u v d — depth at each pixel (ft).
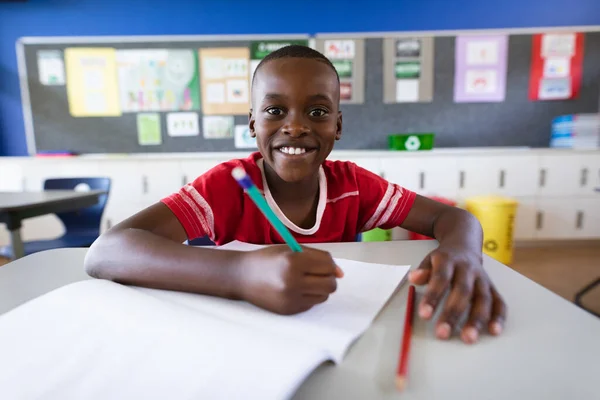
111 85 8.96
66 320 1.06
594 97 9.04
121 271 1.43
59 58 8.82
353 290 1.40
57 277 1.61
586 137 8.56
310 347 0.91
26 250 4.88
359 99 9.09
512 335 1.08
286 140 2.05
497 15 8.84
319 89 1.99
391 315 1.23
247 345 0.91
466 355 0.99
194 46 8.91
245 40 8.92
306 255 1.21
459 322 1.13
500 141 9.22
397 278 1.51
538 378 0.89
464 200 8.43
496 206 7.44
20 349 0.93
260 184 2.49
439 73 9.00
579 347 1.02
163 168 8.34
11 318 1.07
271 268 1.20
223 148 9.29
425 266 1.39
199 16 8.84
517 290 1.40
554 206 8.49
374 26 8.91
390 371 0.92
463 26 8.88
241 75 9.05
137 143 9.18
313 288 1.17
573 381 0.87
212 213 2.29
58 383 0.81
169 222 2.00
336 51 8.93
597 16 8.82
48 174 8.28
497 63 8.94
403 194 2.65
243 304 1.27
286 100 2.00
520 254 8.31
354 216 2.67
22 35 8.75
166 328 0.99
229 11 8.84
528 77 8.99
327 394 0.83
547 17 8.83
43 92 8.92
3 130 9.01
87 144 9.12
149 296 1.21
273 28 8.92
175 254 1.39
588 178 8.39
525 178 8.39
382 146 9.29
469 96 9.07
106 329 1.01
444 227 2.01
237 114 9.18
